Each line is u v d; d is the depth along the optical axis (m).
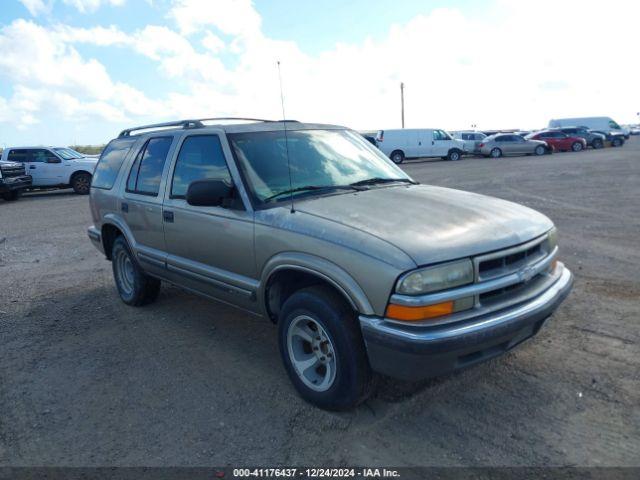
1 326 5.48
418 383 3.81
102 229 6.05
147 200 5.03
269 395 3.78
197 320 5.36
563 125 43.81
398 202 3.76
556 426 3.23
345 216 3.46
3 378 4.26
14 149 19.70
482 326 3.01
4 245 10.02
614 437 3.10
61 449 3.26
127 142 5.76
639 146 37.66
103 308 5.91
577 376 3.80
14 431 3.49
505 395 3.60
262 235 3.71
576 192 13.26
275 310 3.95
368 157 4.77
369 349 3.08
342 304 3.28
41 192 22.12
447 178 18.91
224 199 3.99
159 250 5.02
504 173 19.88
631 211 10.19
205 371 4.21
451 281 3.01
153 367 4.33
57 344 4.92
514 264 3.35
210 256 4.29
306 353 3.68
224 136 4.24
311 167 4.27
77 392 3.98
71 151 20.75
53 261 8.48
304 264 3.38
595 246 7.50
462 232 3.23
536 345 4.32
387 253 3.01
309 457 3.05
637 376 3.76
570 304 5.20
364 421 3.37
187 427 3.43
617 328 4.58
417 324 2.93
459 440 3.14
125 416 3.61
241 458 3.08
